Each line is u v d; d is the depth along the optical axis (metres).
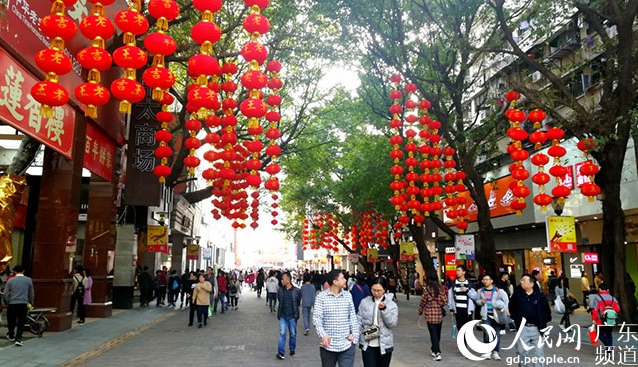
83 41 12.88
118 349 10.61
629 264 18.95
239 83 18.67
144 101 17.11
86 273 15.23
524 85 12.91
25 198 19.58
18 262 19.48
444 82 15.41
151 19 12.05
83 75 13.09
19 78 9.74
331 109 23.00
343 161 28.78
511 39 13.23
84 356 9.54
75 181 13.20
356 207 30.09
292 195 38.88
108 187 16.98
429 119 13.54
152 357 9.60
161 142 11.53
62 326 12.82
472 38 16.36
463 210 14.31
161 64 6.56
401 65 15.45
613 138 11.95
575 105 12.16
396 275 36.22
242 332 13.93
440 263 35.84
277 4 15.96
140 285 22.72
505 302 9.43
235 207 16.58
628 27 11.80
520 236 25.86
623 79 11.88
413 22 15.52
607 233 13.09
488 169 23.83
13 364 8.49
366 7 14.35
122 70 16.81
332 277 5.93
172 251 34.25
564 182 19.91
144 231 25.70
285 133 23.62
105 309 16.77
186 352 10.25
